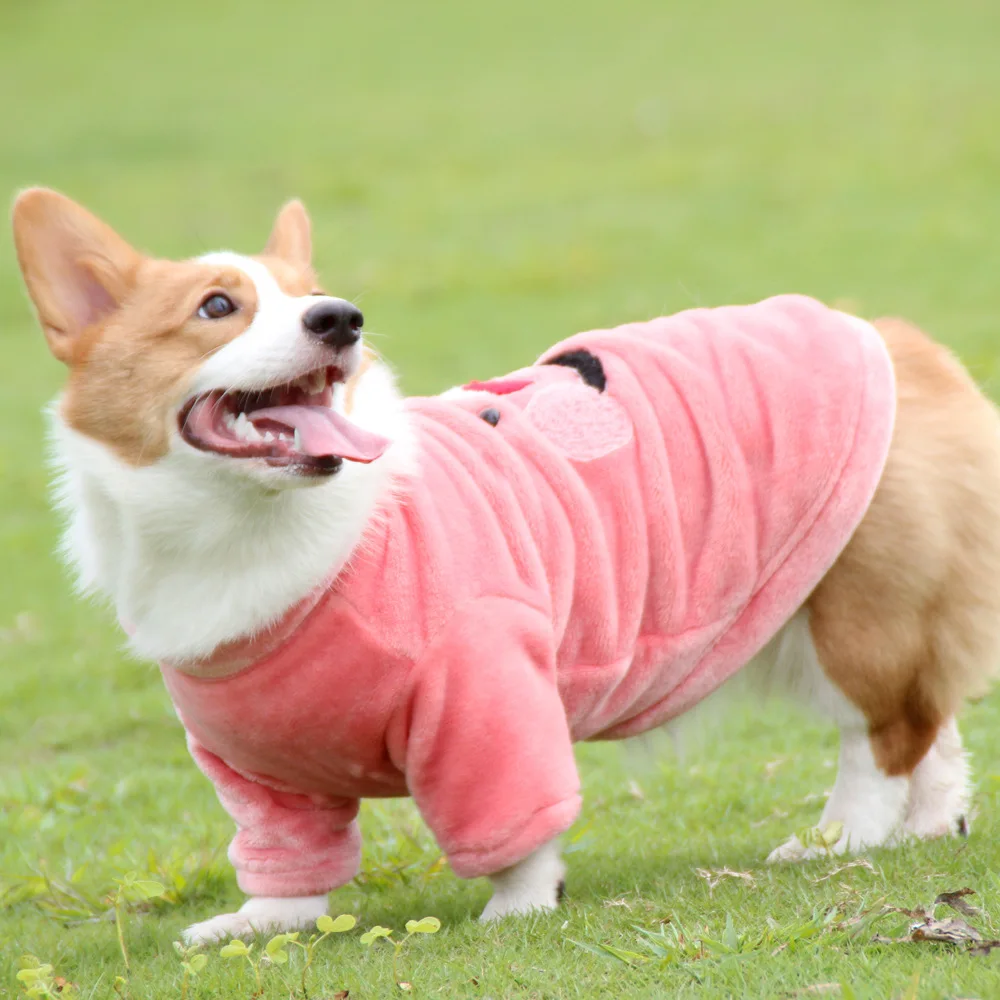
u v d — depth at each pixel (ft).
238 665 13.91
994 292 49.16
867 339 16.92
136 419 13.67
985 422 17.26
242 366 13.37
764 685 17.56
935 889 14.32
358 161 77.15
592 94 88.99
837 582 16.51
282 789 15.38
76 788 23.86
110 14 122.52
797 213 61.93
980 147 67.92
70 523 14.88
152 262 14.28
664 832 19.66
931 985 11.44
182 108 92.89
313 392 13.92
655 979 12.60
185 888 18.66
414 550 14.01
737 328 16.65
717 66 93.76
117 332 13.85
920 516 16.43
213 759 15.52
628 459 15.40
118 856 20.13
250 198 70.74
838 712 17.02
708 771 22.49
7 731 28.14
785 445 15.96
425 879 17.99
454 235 63.62
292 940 13.01
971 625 16.88
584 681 15.28
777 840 18.48
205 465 13.52
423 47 107.45
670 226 61.98
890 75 85.46
